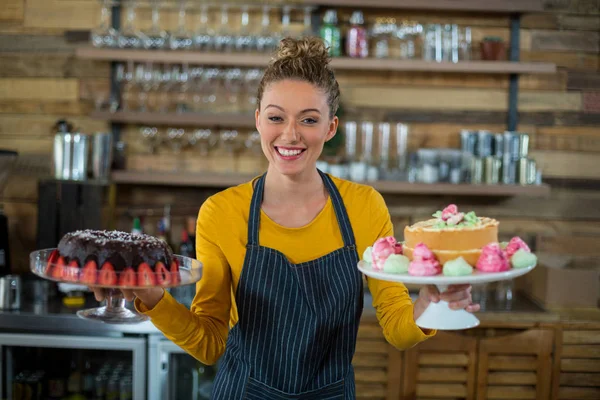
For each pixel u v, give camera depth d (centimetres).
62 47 381
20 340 307
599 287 332
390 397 326
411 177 364
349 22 377
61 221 348
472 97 386
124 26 376
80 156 351
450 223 147
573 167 390
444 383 328
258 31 377
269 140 156
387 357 325
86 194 348
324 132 157
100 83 381
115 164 378
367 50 376
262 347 168
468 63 363
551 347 328
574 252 387
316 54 157
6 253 348
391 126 370
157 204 384
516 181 366
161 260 164
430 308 149
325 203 173
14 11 381
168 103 375
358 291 170
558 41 388
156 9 364
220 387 171
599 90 388
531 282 358
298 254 169
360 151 369
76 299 325
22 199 384
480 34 384
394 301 168
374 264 146
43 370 333
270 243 169
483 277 134
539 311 331
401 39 369
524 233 389
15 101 383
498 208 388
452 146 386
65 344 306
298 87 153
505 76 385
